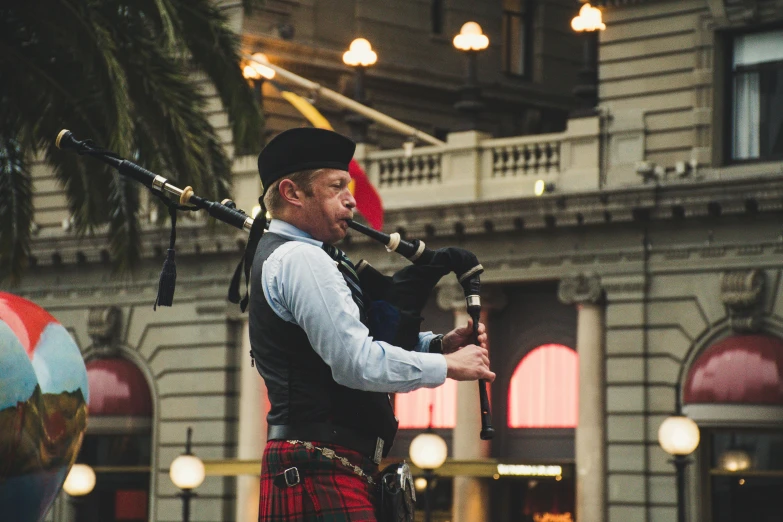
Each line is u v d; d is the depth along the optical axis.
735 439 29.28
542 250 31.72
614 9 31.38
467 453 32.72
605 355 30.98
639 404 30.20
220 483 35.72
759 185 28.66
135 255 24.70
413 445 28.28
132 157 22.92
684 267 29.92
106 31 21.02
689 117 30.09
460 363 6.21
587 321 31.11
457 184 32.75
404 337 6.48
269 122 35.81
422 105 39.19
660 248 30.23
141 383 37.31
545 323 33.16
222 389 36.03
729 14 29.78
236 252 35.84
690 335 29.80
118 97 20.64
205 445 36.12
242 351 36.09
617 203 30.23
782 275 28.86
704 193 29.31
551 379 33.00
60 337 8.41
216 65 23.64
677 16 30.50
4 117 22.73
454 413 33.97
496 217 31.81
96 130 22.52
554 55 41.75
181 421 36.59
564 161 31.55
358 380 6.02
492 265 32.34
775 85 29.47
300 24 36.69
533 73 41.41
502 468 30.92
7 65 21.95
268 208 6.59
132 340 37.81
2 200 24.59
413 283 6.66
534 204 31.22
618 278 30.64
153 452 36.91
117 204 24.30
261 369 6.41
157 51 22.47
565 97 41.91
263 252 6.39
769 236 28.95
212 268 36.41
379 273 6.68
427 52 39.31
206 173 23.72
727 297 29.12
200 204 6.88
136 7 22.20
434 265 6.70
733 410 28.28
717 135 29.88
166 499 36.44
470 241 32.72
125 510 37.44
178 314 37.03
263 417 35.56
